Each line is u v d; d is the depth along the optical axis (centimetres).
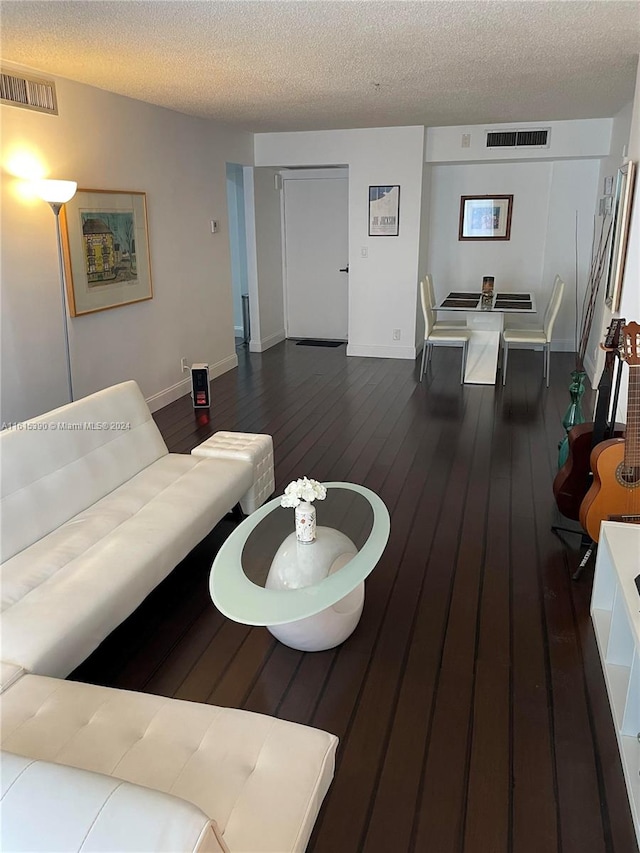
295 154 689
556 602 268
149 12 277
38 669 181
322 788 145
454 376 647
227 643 245
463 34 317
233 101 492
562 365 691
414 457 429
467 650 239
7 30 303
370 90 457
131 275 488
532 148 651
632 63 384
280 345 810
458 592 276
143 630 253
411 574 290
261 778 141
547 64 384
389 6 273
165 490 289
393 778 185
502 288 765
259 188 727
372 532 242
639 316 389
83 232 429
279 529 249
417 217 677
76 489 267
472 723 204
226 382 632
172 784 139
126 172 473
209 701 215
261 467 343
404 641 245
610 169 611
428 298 638
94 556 230
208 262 614
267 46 334
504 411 529
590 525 278
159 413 534
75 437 275
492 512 348
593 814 174
